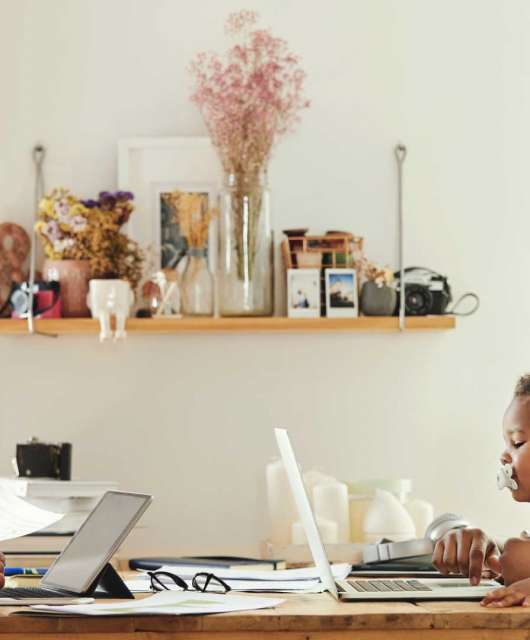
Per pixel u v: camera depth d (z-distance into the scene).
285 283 3.40
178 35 3.53
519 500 1.93
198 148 3.46
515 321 3.52
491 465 3.49
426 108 3.54
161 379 3.49
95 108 3.53
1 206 3.51
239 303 3.28
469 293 3.52
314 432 3.48
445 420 3.49
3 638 1.55
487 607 1.64
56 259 3.33
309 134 3.52
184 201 3.42
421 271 3.46
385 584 1.93
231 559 2.68
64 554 1.89
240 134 3.28
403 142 3.54
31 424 3.48
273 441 3.48
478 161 3.54
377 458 3.48
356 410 3.48
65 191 3.37
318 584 1.96
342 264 3.34
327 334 3.49
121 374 3.49
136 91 3.52
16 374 3.48
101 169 3.51
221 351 3.49
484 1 3.56
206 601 1.69
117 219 3.36
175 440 3.48
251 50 3.43
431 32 3.55
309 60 3.53
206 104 3.49
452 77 3.55
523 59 3.56
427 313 3.36
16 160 3.52
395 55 3.55
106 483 2.89
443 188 3.53
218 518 3.46
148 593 1.90
